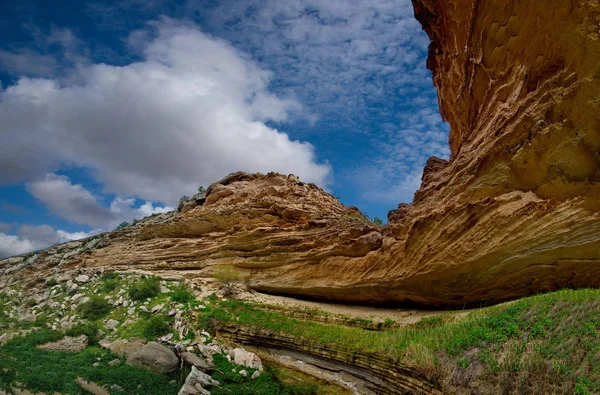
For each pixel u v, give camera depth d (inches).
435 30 968.9
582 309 521.3
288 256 1112.8
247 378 748.0
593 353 450.3
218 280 1175.0
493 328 593.0
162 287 1162.6
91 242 1739.7
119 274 1300.4
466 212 722.2
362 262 943.0
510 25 716.0
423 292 808.9
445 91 1003.9
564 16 609.9
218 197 1493.6
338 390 707.4
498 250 668.7
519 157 668.7
